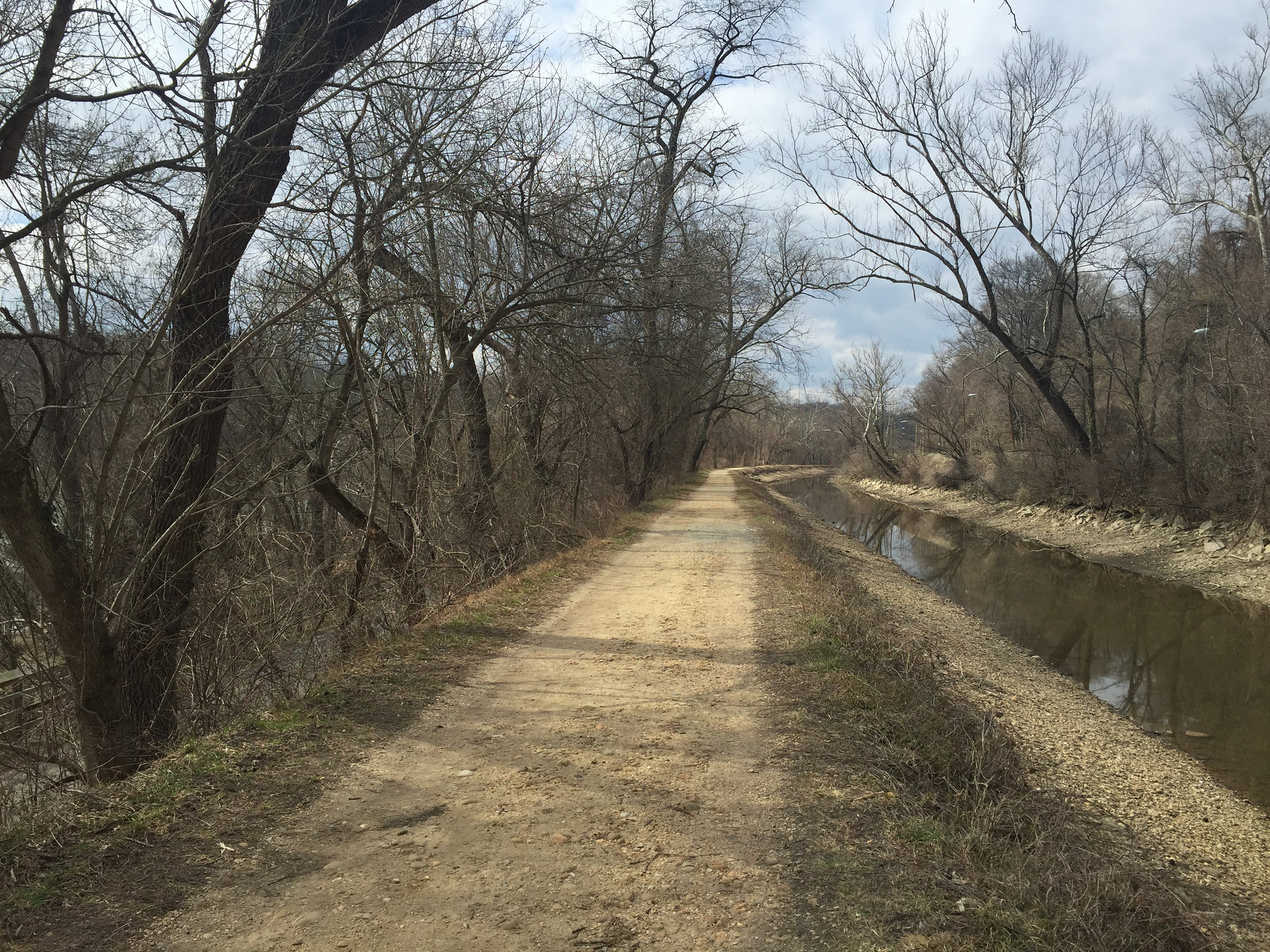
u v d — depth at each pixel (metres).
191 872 3.54
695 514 24.59
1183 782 7.42
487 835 4.02
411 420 11.46
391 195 8.44
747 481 48.00
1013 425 35.62
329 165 8.30
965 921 3.34
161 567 7.51
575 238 11.62
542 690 6.52
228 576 9.13
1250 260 22.19
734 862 3.79
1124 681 11.23
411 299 9.62
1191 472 21.86
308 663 9.08
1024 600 16.95
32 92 6.33
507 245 11.82
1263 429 18.31
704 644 8.12
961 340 38.75
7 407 6.27
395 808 4.30
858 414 57.53
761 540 17.73
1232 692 10.74
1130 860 5.28
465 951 3.04
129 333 8.23
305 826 4.04
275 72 7.33
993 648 12.01
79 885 3.38
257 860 3.67
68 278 8.33
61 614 6.55
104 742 6.77
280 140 8.07
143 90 6.88
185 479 7.63
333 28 8.11
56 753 7.31
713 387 28.61
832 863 3.80
